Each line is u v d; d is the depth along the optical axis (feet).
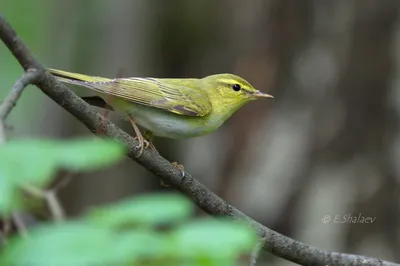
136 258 8.64
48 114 46.55
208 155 46.98
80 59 45.37
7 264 8.43
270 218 44.55
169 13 46.62
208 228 9.17
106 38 45.21
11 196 8.33
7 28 17.19
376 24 43.39
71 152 8.80
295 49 45.01
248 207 44.91
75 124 46.06
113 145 9.15
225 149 46.29
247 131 45.70
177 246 8.82
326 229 43.62
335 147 43.78
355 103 43.68
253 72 45.62
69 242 8.53
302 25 44.93
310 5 44.75
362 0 43.55
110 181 45.29
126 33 45.39
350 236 43.29
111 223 8.91
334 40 44.21
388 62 43.24
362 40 43.60
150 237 8.86
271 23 45.44
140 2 45.55
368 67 43.47
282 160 44.70
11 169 8.41
